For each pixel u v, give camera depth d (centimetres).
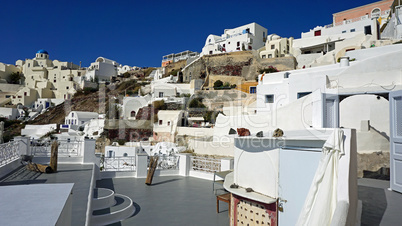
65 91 5822
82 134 3228
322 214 347
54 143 811
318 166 364
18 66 6825
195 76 4716
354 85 1008
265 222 427
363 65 1088
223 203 662
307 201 354
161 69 6031
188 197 710
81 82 5784
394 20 2836
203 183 885
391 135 643
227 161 895
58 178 711
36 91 5812
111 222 520
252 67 4100
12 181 652
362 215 475
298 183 393
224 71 4403
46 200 204
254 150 474
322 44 3853
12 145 813
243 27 5362
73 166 895
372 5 3853
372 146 1041
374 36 2897
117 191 756
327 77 1026
